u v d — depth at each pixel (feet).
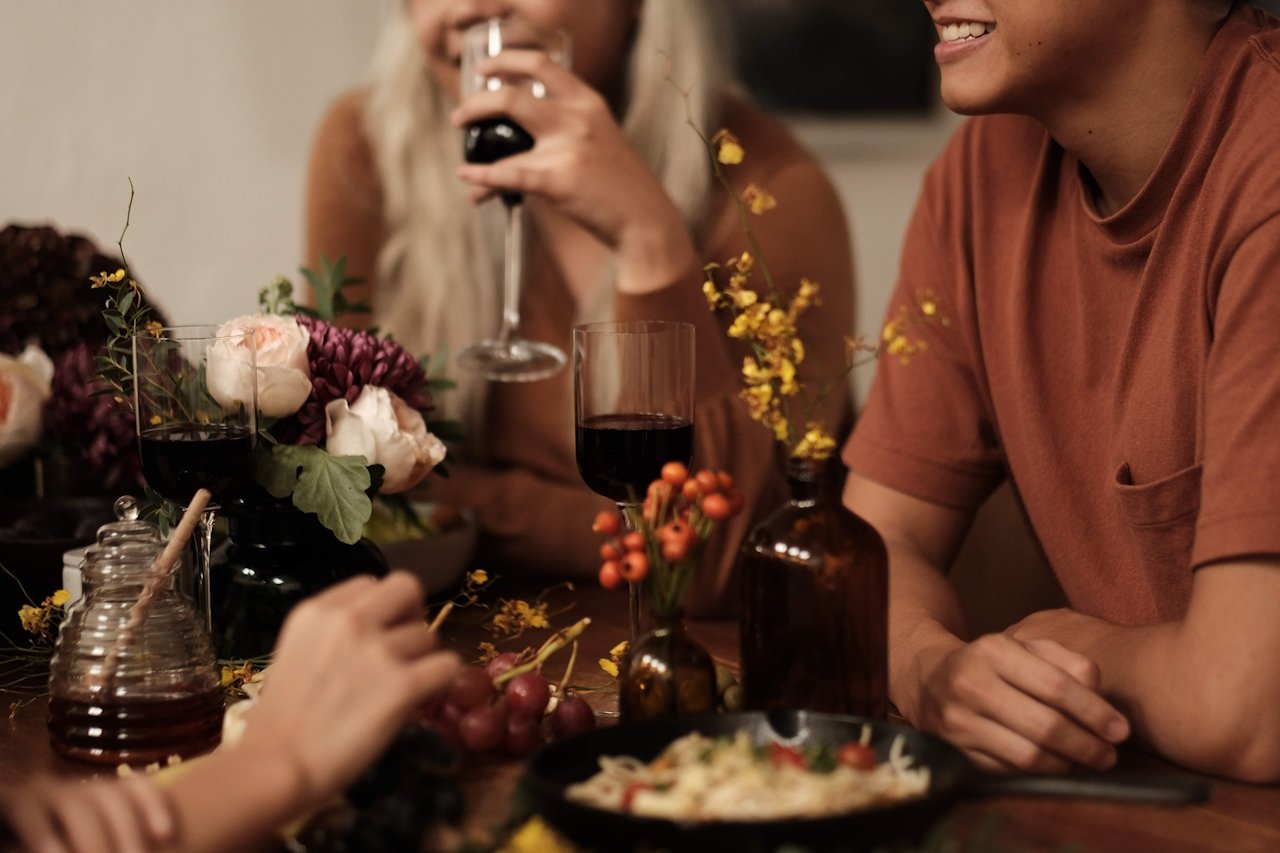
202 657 3.81
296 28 10.98
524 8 6.76
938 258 5.20
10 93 10.38
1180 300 4.26
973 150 5.13
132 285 4.58
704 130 7.18
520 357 6.08
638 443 3.85
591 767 3.09
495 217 7.27
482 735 3.46
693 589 5.40
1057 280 4.80
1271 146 3.95
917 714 3.91
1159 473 4.41
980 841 2.79
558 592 5.67
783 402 3.59
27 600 4.74
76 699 3.71
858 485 5.35
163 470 3.96
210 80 10.82
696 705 3.48
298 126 11.10
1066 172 4.77
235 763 2.78
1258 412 3.68
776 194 7.07
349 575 4.51
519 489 6.33
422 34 7.00
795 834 2.58
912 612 4.41
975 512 5.40
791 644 3.45
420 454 4.44
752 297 3.56
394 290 7.42
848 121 12.20
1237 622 3.58
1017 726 3.53
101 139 10.63
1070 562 4.82
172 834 2.63
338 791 2.84
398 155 7.36
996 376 4.98
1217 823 3.24
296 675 2.95
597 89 7.28
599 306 6.59
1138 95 4.30
